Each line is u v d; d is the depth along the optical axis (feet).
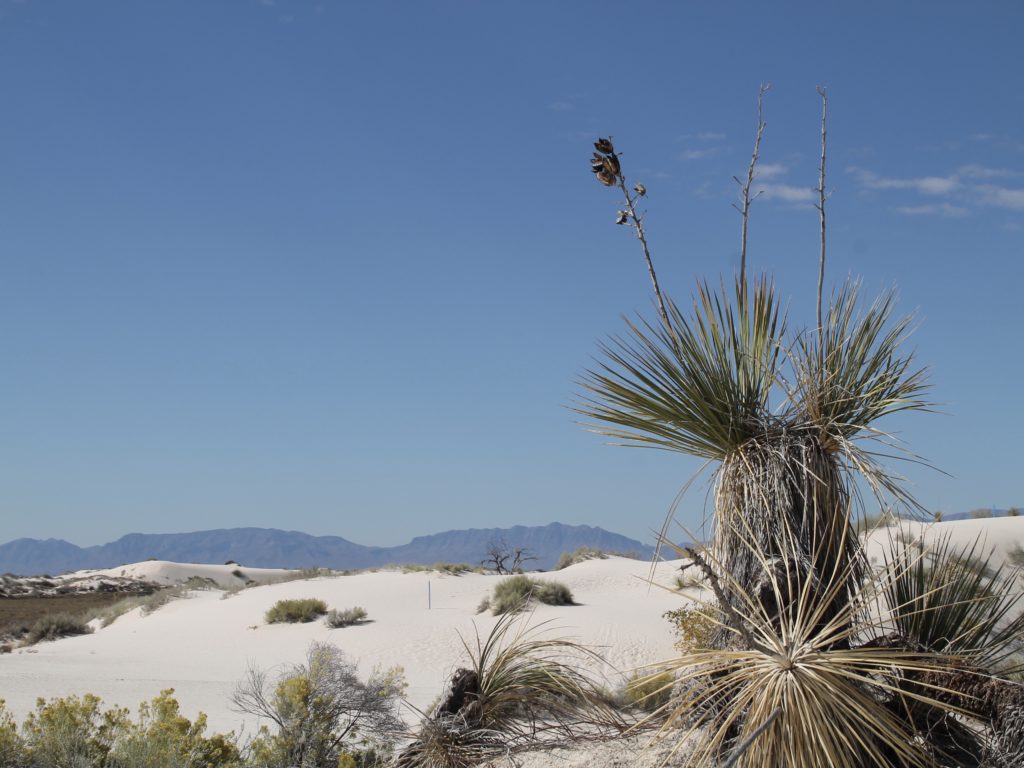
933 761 13.35
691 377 17.03
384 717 28.17
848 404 17.02
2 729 22.21
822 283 17.90
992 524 83.92
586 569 131.44
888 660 13.80
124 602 158.30
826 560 15.38
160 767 22.08
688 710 14.82
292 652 91.35
